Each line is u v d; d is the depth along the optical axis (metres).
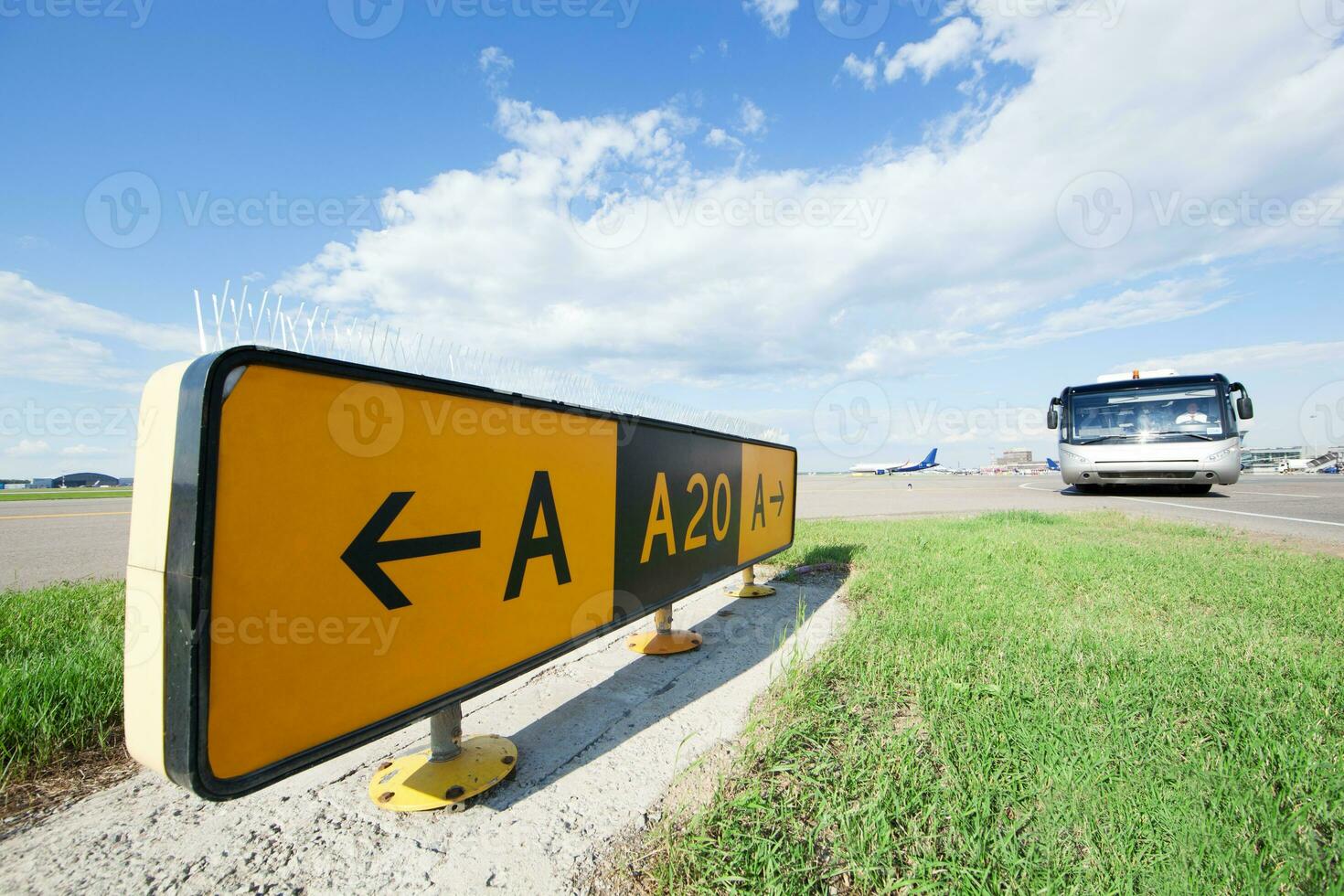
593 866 1.48
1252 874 1.31
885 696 2.33
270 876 1.44
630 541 2.63
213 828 1.63
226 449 1.13
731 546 3.77
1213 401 12.20
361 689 1.42
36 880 1.41
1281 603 3.51
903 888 1.36
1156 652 2.68
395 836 1.60
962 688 2.29
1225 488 17.78
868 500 14.68
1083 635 2.94
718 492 3.55
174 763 1.11
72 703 2.15
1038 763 1.79
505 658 1.89
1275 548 5.73
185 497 1.11
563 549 2.17
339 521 1.36
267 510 1.21
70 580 4.86
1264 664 2.52
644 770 1.94
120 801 1.76
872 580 4.44
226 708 1.13
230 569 1.14
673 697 2.54
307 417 1.29
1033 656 2.68
